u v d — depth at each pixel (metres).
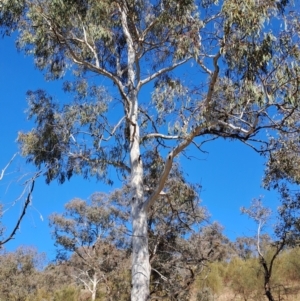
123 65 12.60
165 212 12.55
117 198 18.69
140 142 11.18
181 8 9.61
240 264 17.12
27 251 29.77
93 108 12.44
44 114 12.48
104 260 16.25
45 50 11.78
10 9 10.79
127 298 14.98
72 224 21.92
